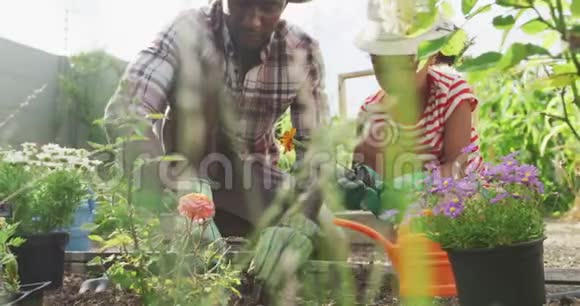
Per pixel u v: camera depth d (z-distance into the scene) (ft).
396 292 4.34
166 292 3.84
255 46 5.17
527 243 4.15
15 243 4.97
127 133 3.49
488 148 15.31
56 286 6.02
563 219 13.84
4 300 4.71
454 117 5.70
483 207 4.20
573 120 4.61
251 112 5.31
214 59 3.96
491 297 4.14
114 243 4.23
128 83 3.30
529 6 2.06
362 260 3.39
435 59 5.59
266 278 2.31
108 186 4.42
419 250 0.66
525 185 4.43
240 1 4.99
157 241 4.07
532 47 1.93
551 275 5.66
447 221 4.17
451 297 4.66
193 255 3.90
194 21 4.16
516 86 12.78
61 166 5.67
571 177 8.16
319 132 1.14
